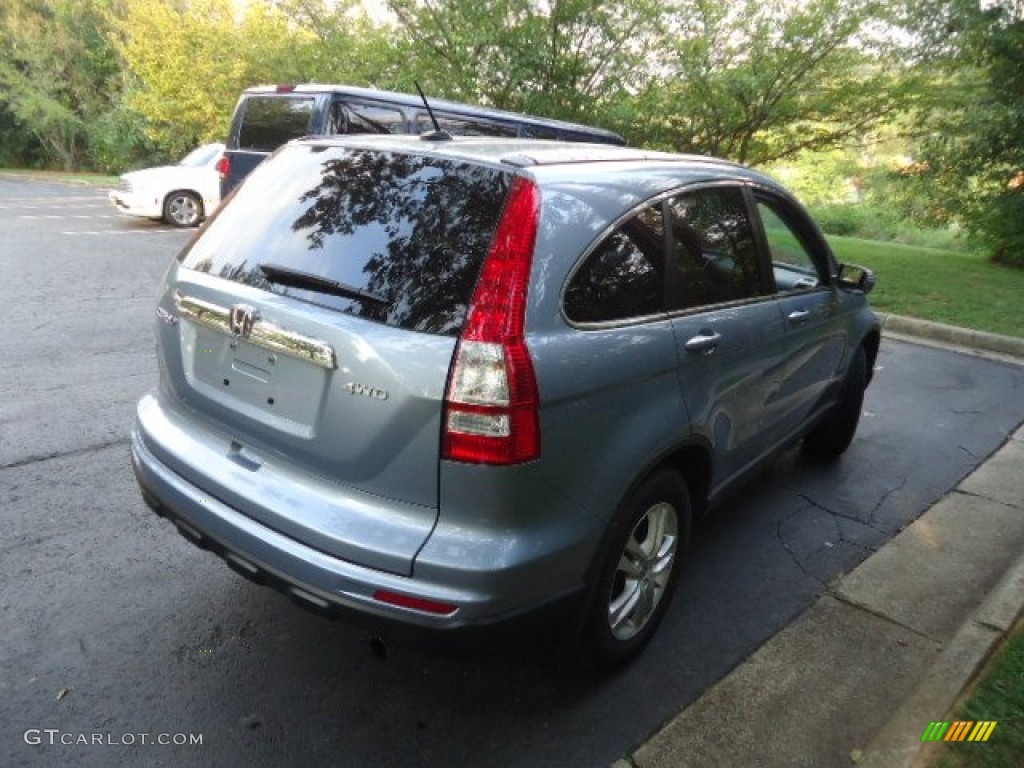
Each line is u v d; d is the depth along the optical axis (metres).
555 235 2.29
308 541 2.28
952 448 5.33
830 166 19.77
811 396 4.16
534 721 2.62
